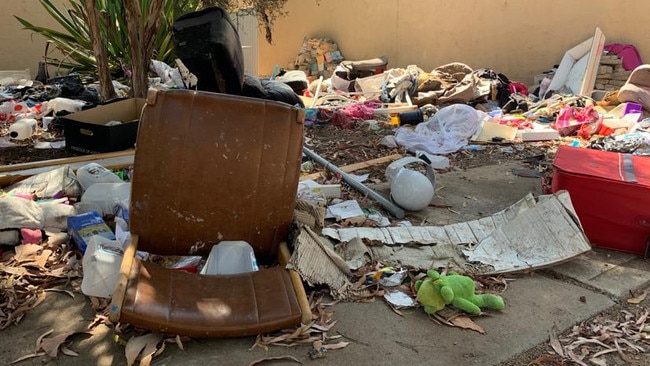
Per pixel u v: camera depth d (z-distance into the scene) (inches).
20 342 81.1
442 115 238.4
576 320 91.6
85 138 178.1
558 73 318.3
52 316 88.1
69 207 119.3
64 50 304.0
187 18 175.8
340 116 260.8
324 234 113.3
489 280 105.0
